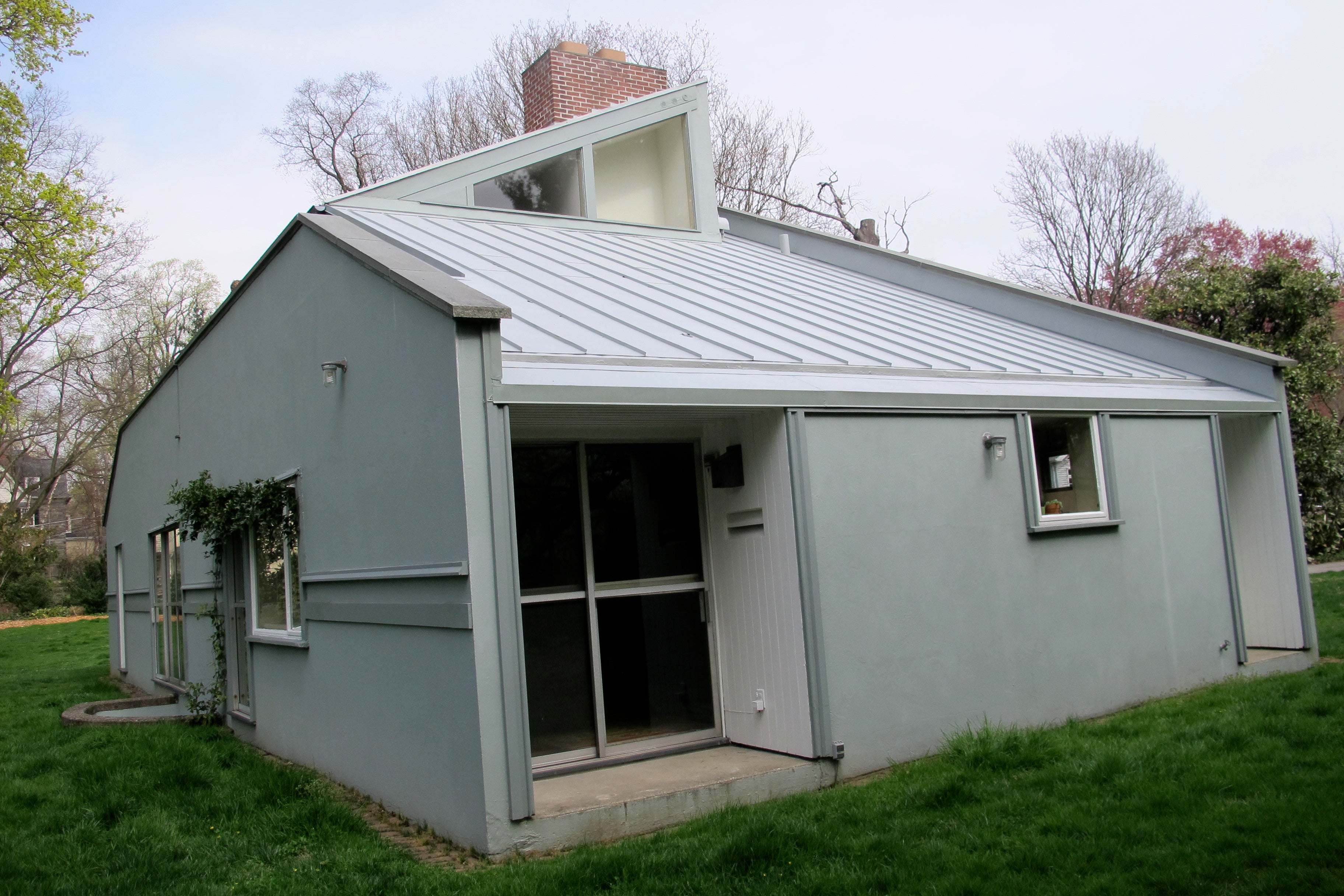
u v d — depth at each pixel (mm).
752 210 29531
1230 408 8969
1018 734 6105
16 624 29359
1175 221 31281
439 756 5262
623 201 12039
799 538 6059
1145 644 7895
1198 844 4230
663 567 6828
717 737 6824
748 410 6199
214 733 9008
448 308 5035
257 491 8281
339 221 7531
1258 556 9547
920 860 4203
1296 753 5496
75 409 36969
